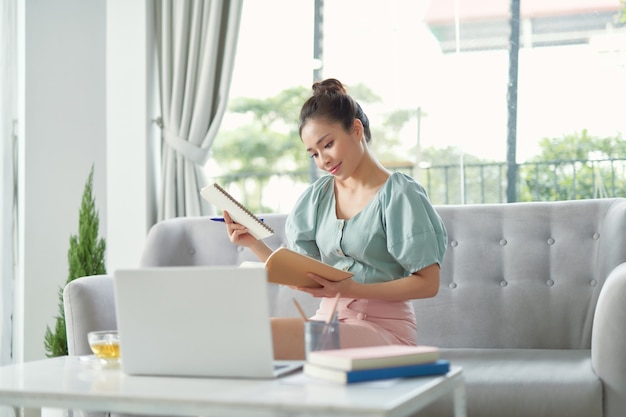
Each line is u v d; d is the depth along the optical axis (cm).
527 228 281
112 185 387
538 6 388
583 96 383
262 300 145
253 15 428
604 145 380
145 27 385
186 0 384
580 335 269
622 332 206
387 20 410
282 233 304
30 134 391
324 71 420
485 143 394
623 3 378
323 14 420
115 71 389
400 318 210
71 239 358
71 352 254
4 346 369
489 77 394
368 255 219
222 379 148
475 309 278
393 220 212
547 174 387
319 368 144
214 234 311
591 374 212
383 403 120
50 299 391
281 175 434
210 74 379
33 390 140
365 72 414
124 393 135
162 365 153
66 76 395
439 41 402
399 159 408
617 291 208
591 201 280
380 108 411
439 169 402
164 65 385
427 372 145
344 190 229
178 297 149
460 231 288
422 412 214
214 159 440
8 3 378
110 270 385
